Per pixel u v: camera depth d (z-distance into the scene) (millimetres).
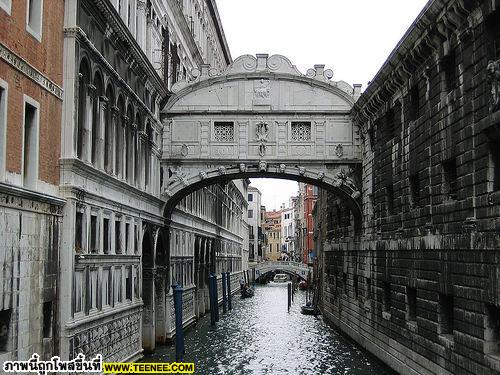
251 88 26297
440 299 16469
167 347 26625
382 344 22406
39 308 13453
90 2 16109
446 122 15945
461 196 14898
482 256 13602
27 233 12859
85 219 15969
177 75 30922
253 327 35156
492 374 13062
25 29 12984
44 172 14023
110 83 18312
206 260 41875
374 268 23656
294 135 26250
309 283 59812
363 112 24609
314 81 26141
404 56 18703
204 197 40406
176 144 26188
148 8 24281
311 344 28547
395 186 20875
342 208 31125
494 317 13547
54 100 14617
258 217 118375
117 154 19594
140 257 22078
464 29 14688
